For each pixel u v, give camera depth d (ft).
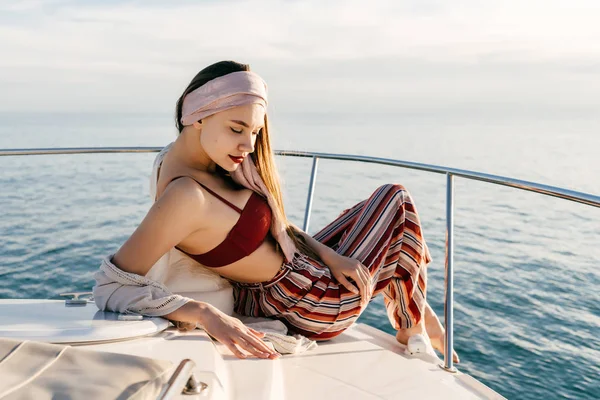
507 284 25.30
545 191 5.52
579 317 21.11
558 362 16.94
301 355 5.57
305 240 6.07
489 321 20.52
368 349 5.85
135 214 40.19
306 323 5.79
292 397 4.60
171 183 5.06
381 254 6.10
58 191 50.70
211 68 5.15
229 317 4.83
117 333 4.31
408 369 5.39
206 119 5.08
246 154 5.42
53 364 2.95
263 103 5.16
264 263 5.60
